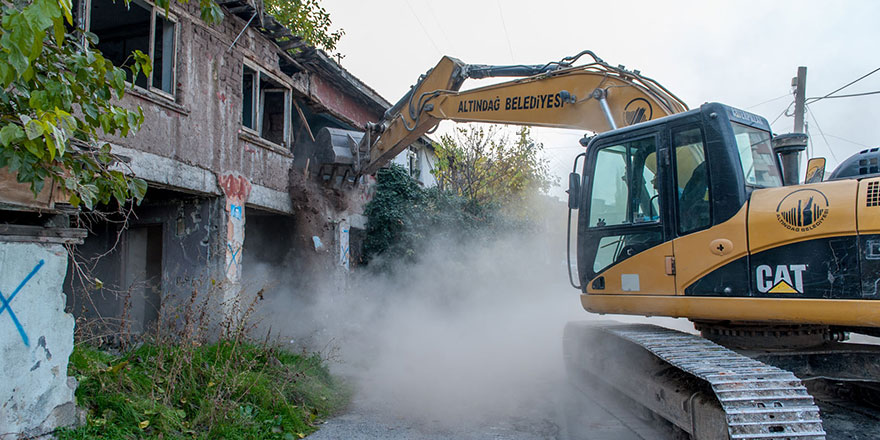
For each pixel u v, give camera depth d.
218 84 8.62
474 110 8.15
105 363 5.67
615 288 5.60
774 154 5.42
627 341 5.45
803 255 4.32
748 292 4.57
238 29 9.17
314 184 11.02
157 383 5.63
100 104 4.12
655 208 5.32
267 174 9.93
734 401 3.73
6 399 4.13
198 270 8.48
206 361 6.25
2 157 3.55
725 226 4.73
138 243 9.28
